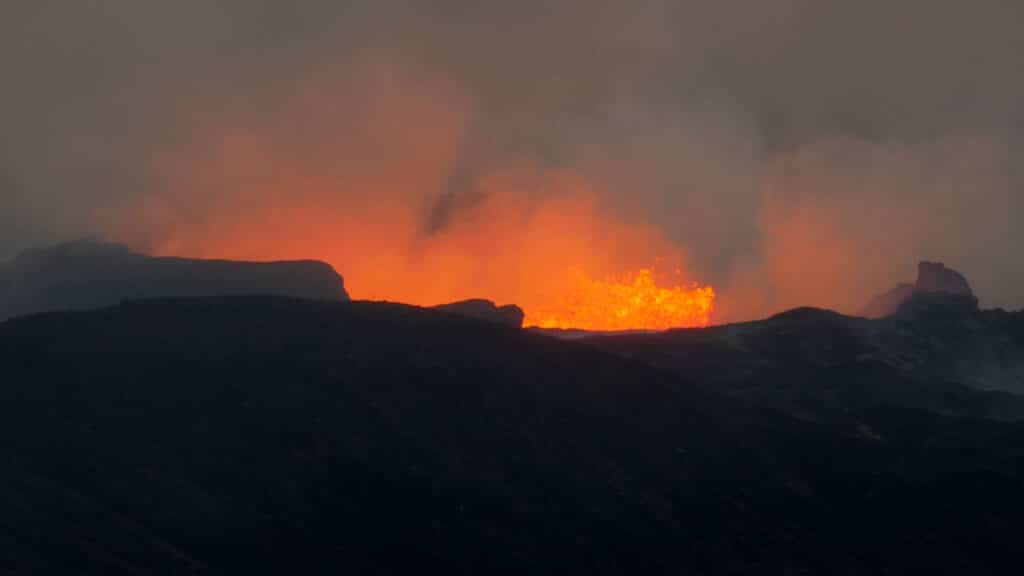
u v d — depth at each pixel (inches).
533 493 5354.3
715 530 5388.8
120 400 5378.9
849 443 5979.3
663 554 5231.3
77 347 5649.6
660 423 5841.5
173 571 4618.6
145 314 5944.9
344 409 5511.8
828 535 5506.9
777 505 5590.6
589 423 5733.3
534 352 6053.2
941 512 5664.4
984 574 5447.8
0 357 5526.6
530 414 5698.8
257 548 4845.0
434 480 5290.4
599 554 5172.2
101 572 4500.5
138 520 4842.5
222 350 5743.1
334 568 4867.1
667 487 5526.6
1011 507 5713.6
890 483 5767.7
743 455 5792.3
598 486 5447.8
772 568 5300.2
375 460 5319.9
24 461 4992.6
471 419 5605.3
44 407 5270.7
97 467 5019.7
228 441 5280.5
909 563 5433.1
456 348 5979.3
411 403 5620.1
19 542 4532.5
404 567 4953.3
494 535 5132.9
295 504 5078.7
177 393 5462.6
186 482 5054.1
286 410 5447.8
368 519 5093.5
